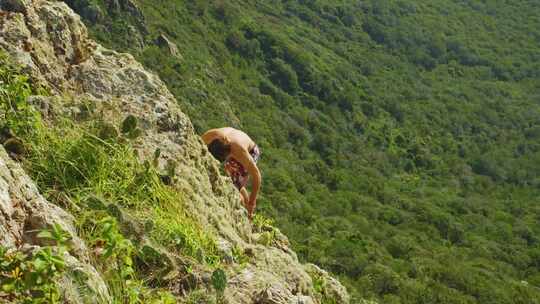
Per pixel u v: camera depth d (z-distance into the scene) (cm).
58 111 314
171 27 7306
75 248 217
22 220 216
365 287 3638
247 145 431
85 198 266
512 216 6962
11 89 291
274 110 7694
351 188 6669
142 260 259
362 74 10238
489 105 10381
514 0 14712
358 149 7800
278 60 8569
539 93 11425
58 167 279
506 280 4756
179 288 261
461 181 7962
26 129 285
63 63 363
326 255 3969
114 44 5506
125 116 340
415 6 12925
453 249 5644
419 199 6850
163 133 350
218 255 300
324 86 8606
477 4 14212
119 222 263
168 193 308
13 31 339
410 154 8244
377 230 5559
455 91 10700
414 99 9919
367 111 8794
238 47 8362
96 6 5503
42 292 188
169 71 5878
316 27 11125
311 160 6838
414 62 11612
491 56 12144
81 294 198
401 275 4125
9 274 191
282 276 336
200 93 6066
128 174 296
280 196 5231
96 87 356
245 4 10281
